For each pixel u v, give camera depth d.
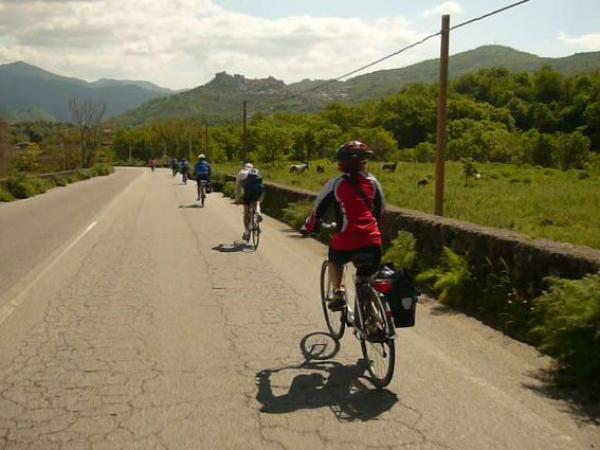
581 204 21.23
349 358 5.33
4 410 4.18
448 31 10.31
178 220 17.92
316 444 3.68
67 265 10.07
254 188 12.27
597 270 5.24
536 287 6.09
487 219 15.98
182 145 132.62
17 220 17.84
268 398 4.41
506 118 128.88
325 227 5.55
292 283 8.66
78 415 4.09
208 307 7.19
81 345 5.67
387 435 3.80
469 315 6.71
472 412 4.14
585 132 105.81
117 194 31.80
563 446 3.65
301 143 92.62
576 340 4.71
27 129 172.50
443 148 10.55
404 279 4.68
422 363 5.14
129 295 7.83
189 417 4.07
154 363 5.17
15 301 7.49
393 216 9.98
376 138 89.56
